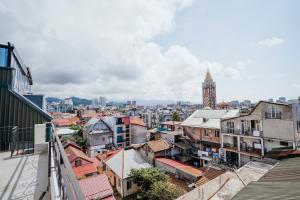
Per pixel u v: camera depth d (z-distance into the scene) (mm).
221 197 8367
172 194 15500
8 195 3695
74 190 1351
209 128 26812
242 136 22453
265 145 20672
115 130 40094
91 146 36594
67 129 47688
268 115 20438
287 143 19000
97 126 38562
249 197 5238
